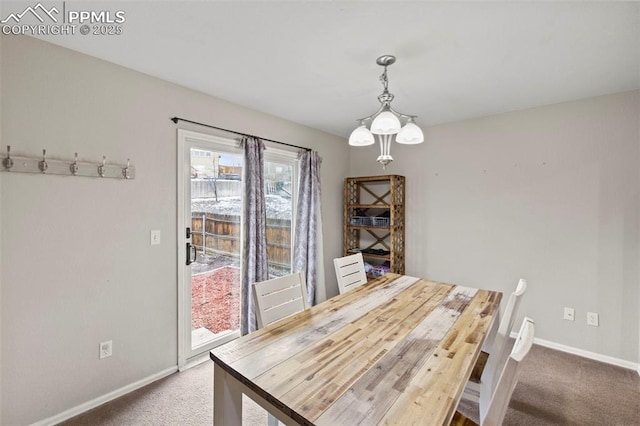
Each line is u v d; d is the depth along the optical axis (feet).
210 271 8.58
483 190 10.25
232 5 4.62
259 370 3.59
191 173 8.05
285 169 11.09
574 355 8.57
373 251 12.59
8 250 5.24
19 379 5.38
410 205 11.96
